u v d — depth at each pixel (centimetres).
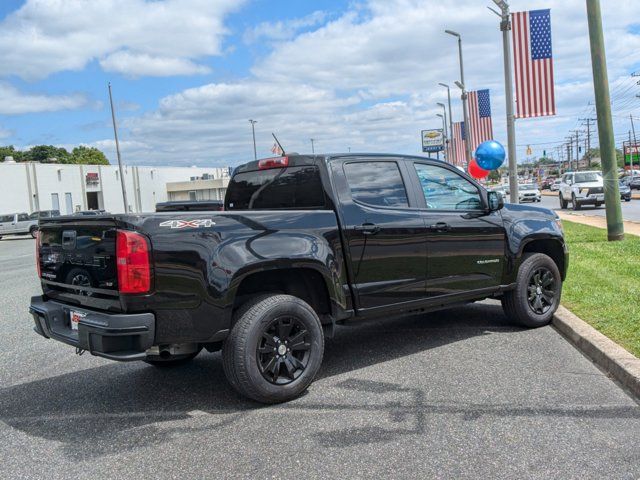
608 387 460
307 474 341
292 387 461
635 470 328
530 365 526
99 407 472
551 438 373
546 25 1515
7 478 351
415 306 561
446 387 478
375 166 551
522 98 1534
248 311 445
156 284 409
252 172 595
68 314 464
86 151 11231
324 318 506
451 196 606
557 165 17612
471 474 332
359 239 514
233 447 382
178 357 517
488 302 842
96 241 429
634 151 9906
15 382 551
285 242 465
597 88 1348
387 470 341
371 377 515
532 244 696
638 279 829
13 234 4009
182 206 715
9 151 10331
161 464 362
